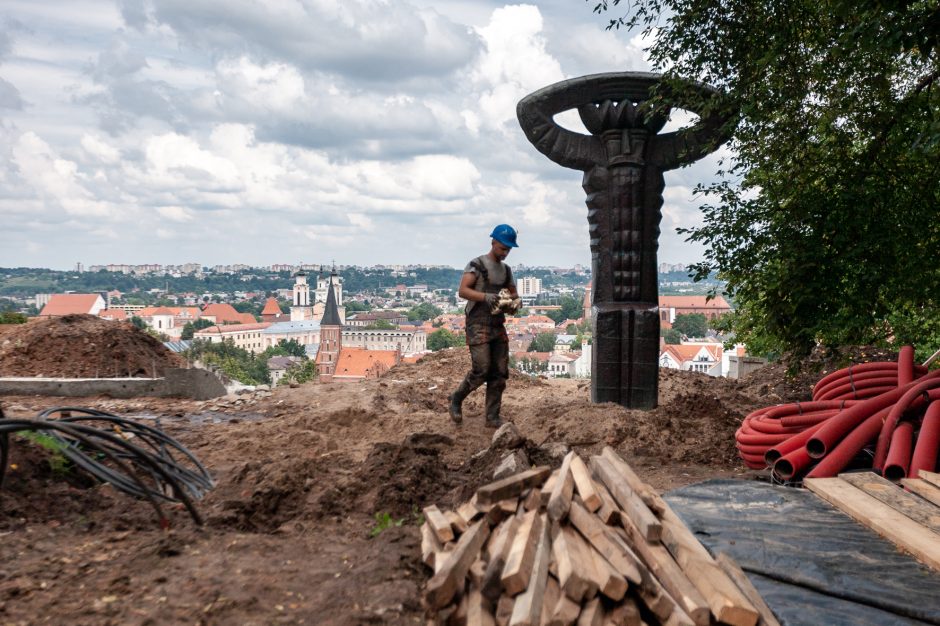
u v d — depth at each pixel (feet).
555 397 40.50
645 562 10.81
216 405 35.63
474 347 28.84
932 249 31.73
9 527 14.85
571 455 13.61
